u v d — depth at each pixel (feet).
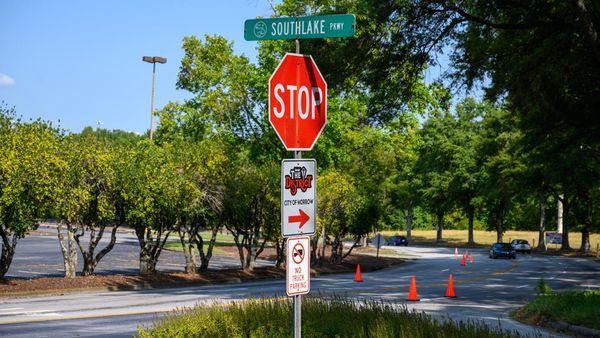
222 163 106.83
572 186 206.49
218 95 118.93
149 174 94.17
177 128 136.67
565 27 59.06
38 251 157.38
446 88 64.18
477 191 265.13
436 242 306.35
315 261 136.05
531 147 115.85
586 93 80.48
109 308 62.64
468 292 84.89
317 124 22.76
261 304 36.73
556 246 269.03
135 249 177.47
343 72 64.34
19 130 86.58
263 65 114.62
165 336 31.63
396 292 82.07
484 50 61.31
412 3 57.47
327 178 129.18
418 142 147.33
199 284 100.32
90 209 93.50
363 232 148.66
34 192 82.38
